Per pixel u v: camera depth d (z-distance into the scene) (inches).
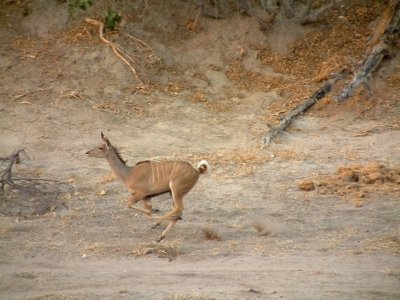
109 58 2043.6
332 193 1547.7
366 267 1208.8
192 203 1507.1
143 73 2030.0
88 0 2036.2
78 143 1776.6
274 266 1213.7
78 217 1434.5
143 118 1893.5
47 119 1860.2
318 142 1804.9
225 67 2092.8
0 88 1946.4
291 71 2095.2
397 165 1673.2
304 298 1060.5
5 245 1306.6
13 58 2039.9
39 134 1803.6
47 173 1631.4
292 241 1333.7
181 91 2007.9
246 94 2015.3
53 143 1771.7
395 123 1879.9
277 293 1082.7
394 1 2159.2
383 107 1948.8
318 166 1683.1
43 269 1201.4
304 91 2020.2
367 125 1879.9
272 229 1379.2
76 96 1941.4
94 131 1831.9
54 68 2021.4
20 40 2106.3
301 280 1145.4
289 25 2208.4
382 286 1119.6
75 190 1551.4
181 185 1318.9
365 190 1549.0
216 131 1851.6
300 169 1668.3
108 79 2004.2
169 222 1365.7
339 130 1862.7
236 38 2159.2
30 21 2165.4
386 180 1593.3
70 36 2112.5
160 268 1204.5
